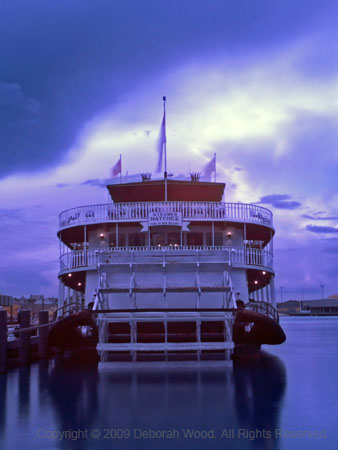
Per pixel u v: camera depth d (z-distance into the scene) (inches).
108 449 386.0
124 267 844.0
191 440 405.4
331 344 1387.8
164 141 1185.4
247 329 970.1
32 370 780.0
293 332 2206.0
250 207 1005.8
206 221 981.8
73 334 870.4
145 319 765.3
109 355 801.6
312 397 553.0
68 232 1077.8
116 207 1001.5
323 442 398.6
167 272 856.3
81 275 1019.9
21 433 426.6
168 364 771.4
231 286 813.9
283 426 440.5
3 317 754.8
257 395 560.7
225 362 780.0
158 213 963.3
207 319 773.3
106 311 753.6
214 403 522.3
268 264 1037.2
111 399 543.2
